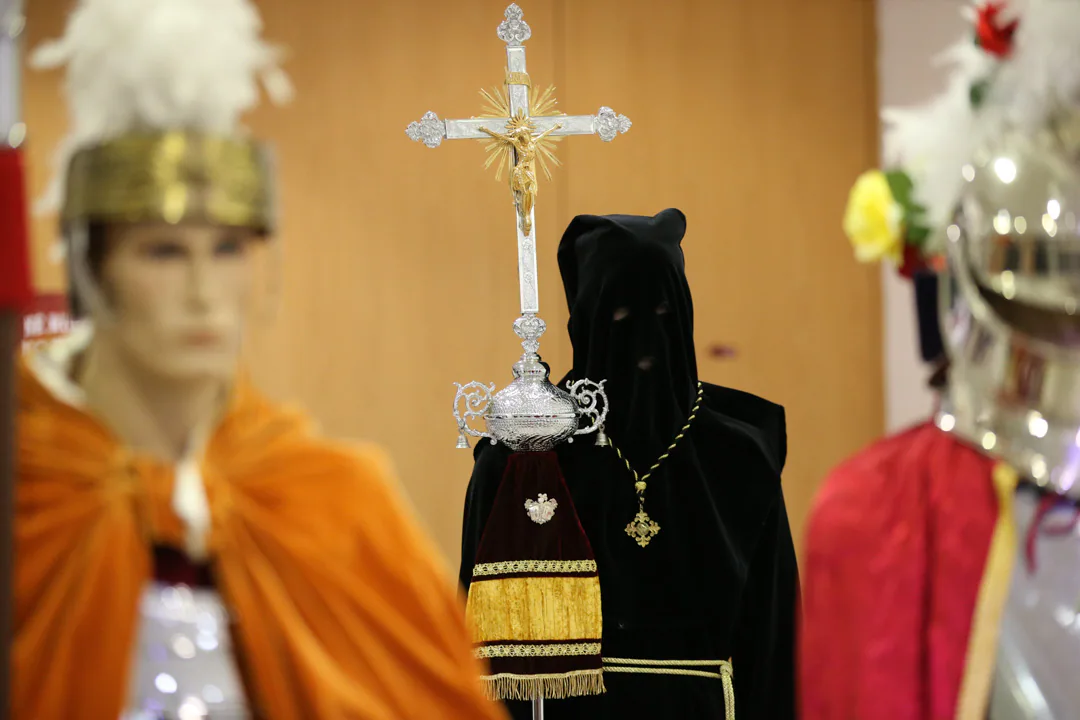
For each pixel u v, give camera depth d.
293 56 7.48
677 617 3.53
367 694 2.27
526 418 3.29
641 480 3.52
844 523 3.04
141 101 2.23
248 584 2.24
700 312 7.89
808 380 7.96
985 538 2.93
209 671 2.21
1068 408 2.99
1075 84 2.98
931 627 2.92
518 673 3.31
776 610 3.60
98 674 2.13
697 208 7.91
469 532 3.56
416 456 7.59
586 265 3.46
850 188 7.98
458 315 7.67
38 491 2.17
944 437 3.07
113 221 2.24
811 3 7.90
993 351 3.03
